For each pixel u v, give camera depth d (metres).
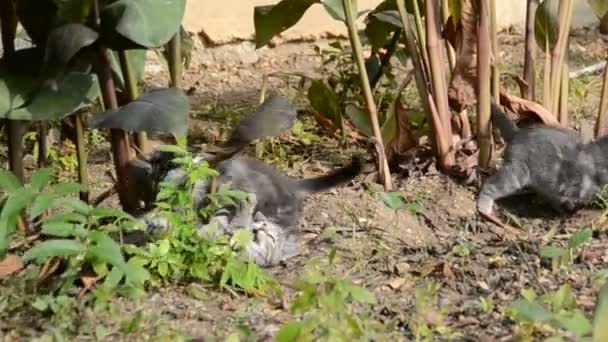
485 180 8.45
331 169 9.16
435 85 8.63
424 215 8.23
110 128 7.03
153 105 7.01
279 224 7.69
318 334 6.04
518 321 6.38
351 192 8.45
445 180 8.69
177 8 7.16
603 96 9.00
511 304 6.47
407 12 9.16
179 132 6.91
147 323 6.38
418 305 6.47
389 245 7.78
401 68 11.88
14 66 7.38
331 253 6.91
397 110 8.73
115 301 6.68
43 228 6.85
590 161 8.31
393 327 6.38
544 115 8.71
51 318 6.48
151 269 6.94
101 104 8.73
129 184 7.47
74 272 6.75
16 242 7.45
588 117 10.42
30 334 6.34
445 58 9.56
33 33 7.49
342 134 9.57
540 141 8.34
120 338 6.24
